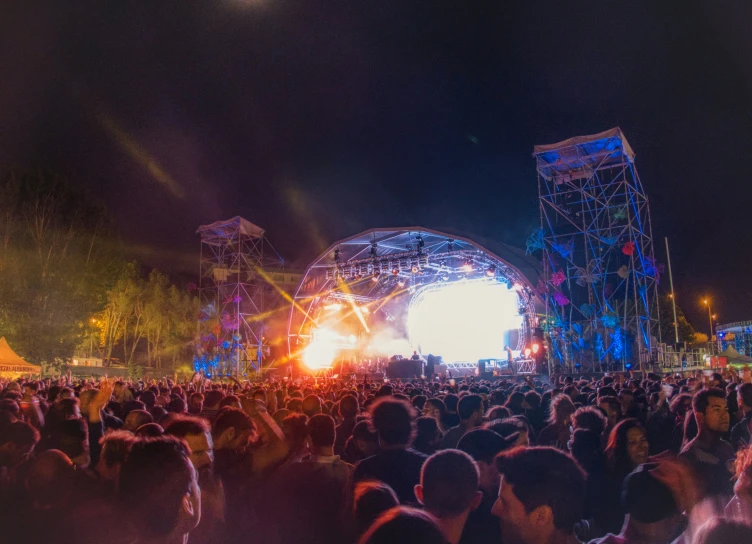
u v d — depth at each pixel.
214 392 8.72
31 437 4.04
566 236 33.19
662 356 32.31
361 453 5.71
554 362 31.78
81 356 53.31
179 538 2.96
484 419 6.19
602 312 29.94
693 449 4.36
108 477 3.39
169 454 2.97
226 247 45.56
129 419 5.68
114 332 55.72
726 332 59.66
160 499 2.88
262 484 4.77
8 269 34.94
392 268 39.44
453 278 44.88
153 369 50.69
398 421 4.46
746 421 6.03
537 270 36.91
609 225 31.25
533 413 8.16
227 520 4.71
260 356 42.66
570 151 32.22
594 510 4.45
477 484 2.90
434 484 2.86
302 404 7.53
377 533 2.43
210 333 44.44
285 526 4.25
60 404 5.32
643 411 7.52
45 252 36.38
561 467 2.77
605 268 31.53
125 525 2.92
